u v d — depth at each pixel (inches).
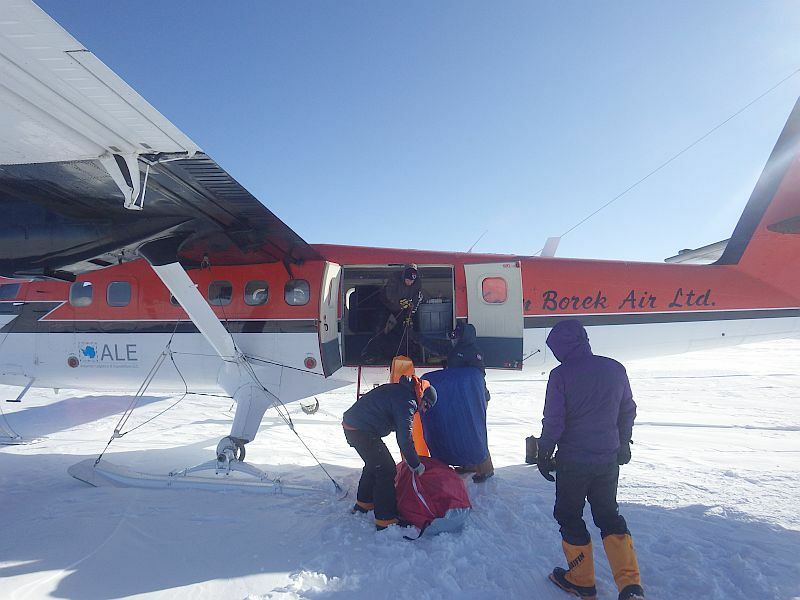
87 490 178.9
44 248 190.7
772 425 305.9
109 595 108.9
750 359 748.6
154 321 234.1
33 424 311.6
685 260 274.4
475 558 123.3
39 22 83.6
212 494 175.3
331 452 239.0
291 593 108.4
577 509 106.8
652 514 149.6
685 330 244.4
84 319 241.6
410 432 138.3
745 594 106.6
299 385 227.6
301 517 153.6
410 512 140.1
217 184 150.3
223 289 231.1
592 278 240.8
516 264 224.2
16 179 156.7
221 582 114.2
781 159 248.5
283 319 223.9
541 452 107.7
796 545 128.7
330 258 239.9
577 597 107.1
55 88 101.8
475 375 178.7
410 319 229.6
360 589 109.4
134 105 107.5
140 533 141.3
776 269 248.7
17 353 249.8
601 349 241.4
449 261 239.6
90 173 152.2
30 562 123.8
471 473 184.5
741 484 181.5
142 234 186.1
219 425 307.0
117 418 331.3
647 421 320.2
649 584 111.7
